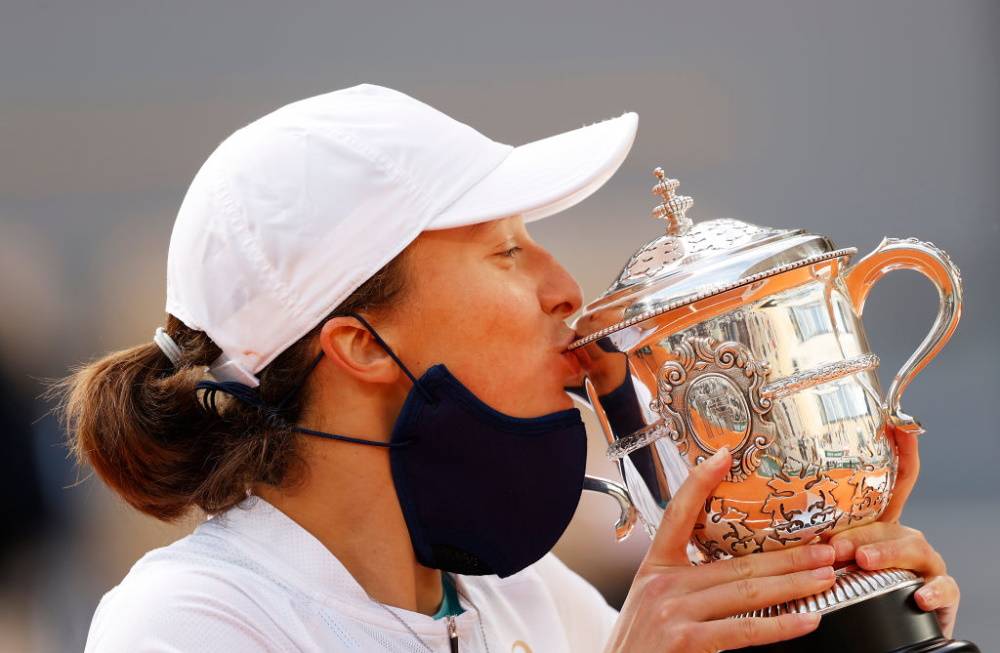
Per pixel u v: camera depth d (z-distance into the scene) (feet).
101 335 61.05
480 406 15.81
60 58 62.95
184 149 64.18
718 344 14.26
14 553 53.72
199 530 16.75
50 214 62.49
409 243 15.64
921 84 67.21
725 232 15.25
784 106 67.15
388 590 16.39
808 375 14.17
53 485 54.85
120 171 63.31
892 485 15.10
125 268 62.54
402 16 66.13
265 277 15.74
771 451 14.17
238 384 16.31
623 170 65.82
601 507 43.86
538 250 16.76
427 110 16.51
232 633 15.06
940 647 14.33
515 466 16.07
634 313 14.65
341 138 15.85
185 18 63.87
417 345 15.93
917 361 14.96
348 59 65.51
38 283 61.31
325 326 15.75
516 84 66.85
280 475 16.30
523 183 16.05
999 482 64.85
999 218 67.15
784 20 66.85
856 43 67.05
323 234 15.60
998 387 66.23
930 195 67.46
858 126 67.56
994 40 66.08
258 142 16.20
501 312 15.87
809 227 67.72
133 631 15.03
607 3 66.49
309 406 16.25
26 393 57.21
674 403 14.60
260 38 64.69
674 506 14.49
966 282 67.10
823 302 14.56
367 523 16.33
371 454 16.17
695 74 67.15
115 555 54.13
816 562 14.39
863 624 14.33
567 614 20.51
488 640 17.87
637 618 14.62
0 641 50.75
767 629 13.92
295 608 15.51
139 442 16.75
